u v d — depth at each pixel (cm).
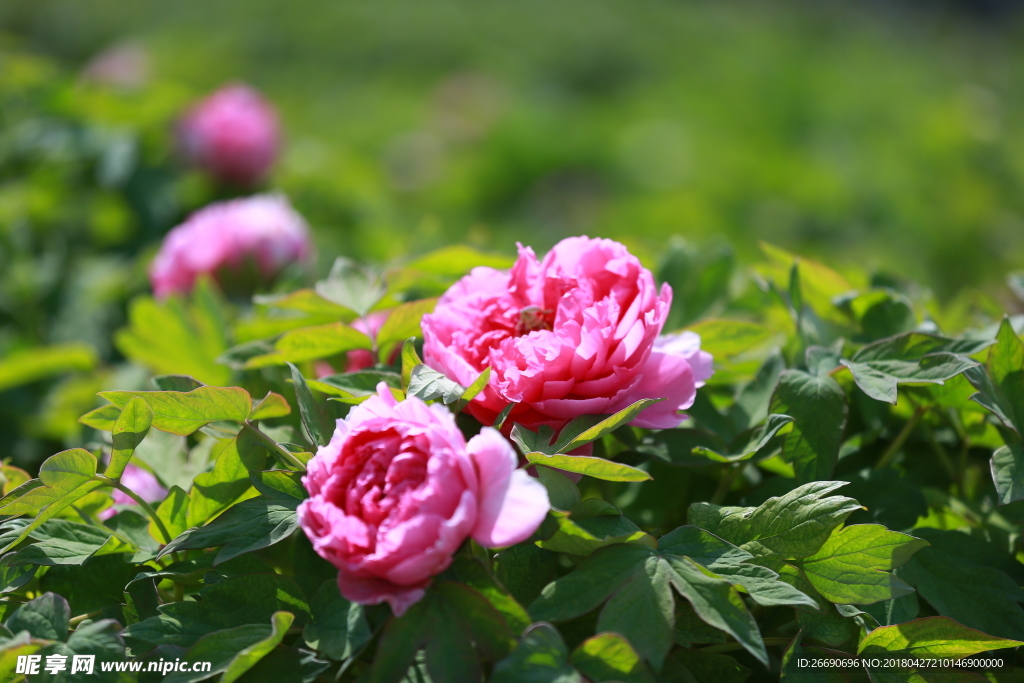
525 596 90
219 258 145
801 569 90
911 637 89
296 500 90
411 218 332
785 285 115
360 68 666
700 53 709
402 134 490
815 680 88
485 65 661
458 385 91
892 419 105
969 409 98
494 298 96
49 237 192
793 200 318
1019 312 135
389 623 84
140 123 208
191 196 204
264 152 201
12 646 85
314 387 97
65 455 90
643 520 102
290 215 158
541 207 407
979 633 88
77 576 95
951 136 292
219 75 560
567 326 91
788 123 473
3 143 201
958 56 795
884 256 255
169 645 87
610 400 91
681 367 94
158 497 103
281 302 108
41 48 728
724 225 306
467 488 84
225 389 92
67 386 142
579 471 89
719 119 486
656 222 312
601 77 653
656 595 85
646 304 92
